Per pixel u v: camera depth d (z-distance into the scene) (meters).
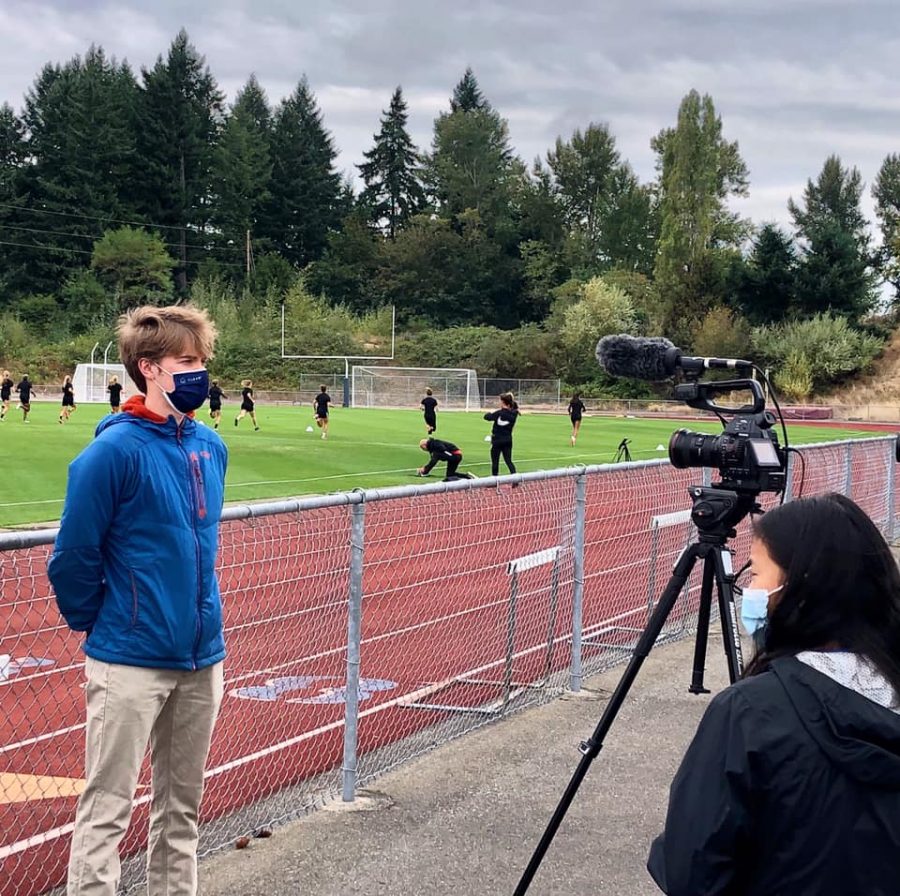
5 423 32.31
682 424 45.69
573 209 110.00
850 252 75.69
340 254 100.19
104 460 2.95
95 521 2.94
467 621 7.35
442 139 107.75
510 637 5.98
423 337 83.69
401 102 112.38
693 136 80.25
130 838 4.22
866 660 1.82
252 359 74.88
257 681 5.93
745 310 78.19
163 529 3.06
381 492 4.56
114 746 3.02
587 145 109.38
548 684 6.45
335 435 31.36
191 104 102.56
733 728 1.78
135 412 3.12
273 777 4.84
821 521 1.92
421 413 50.66
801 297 75.88
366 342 82.19
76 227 89.44
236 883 3.74
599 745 3.58
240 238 99.94
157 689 3.07
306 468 20.94
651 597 7.98
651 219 102.88
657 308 78.56
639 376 4.14
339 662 6.43
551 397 68.25
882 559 1.90
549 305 95.88
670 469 8.86
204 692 3.26
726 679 6.61
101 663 3.02
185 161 99.56
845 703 1.75
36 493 16.03
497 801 4.57
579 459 25.30
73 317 82.00
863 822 1.70
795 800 1.72
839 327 70.31
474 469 22.31
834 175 96.00
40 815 4.34
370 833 4.21
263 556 6.24
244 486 17.61
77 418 36.12
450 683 6.04
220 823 4.28
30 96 97.69
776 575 1.94
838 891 1.70
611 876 3.90
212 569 3.24
